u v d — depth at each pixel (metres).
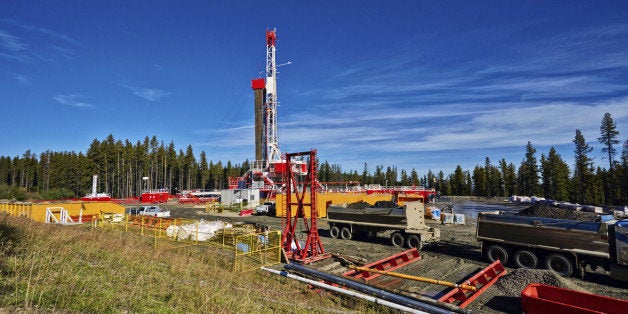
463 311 8.25
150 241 16.23
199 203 64.50
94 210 28.94
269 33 59.72
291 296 9.41
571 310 7.29
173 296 7.22
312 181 14.55
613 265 11.61
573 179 83.62
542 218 13.41
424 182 147.88
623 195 68.69
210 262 12.68
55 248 9.69
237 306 7.20
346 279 10.39
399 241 18.59
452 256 16.42
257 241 15.05
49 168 104.25
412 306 8.57
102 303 5.95
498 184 110.06
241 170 133.25
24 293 5.62
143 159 102.62
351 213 20.98
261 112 59.69
